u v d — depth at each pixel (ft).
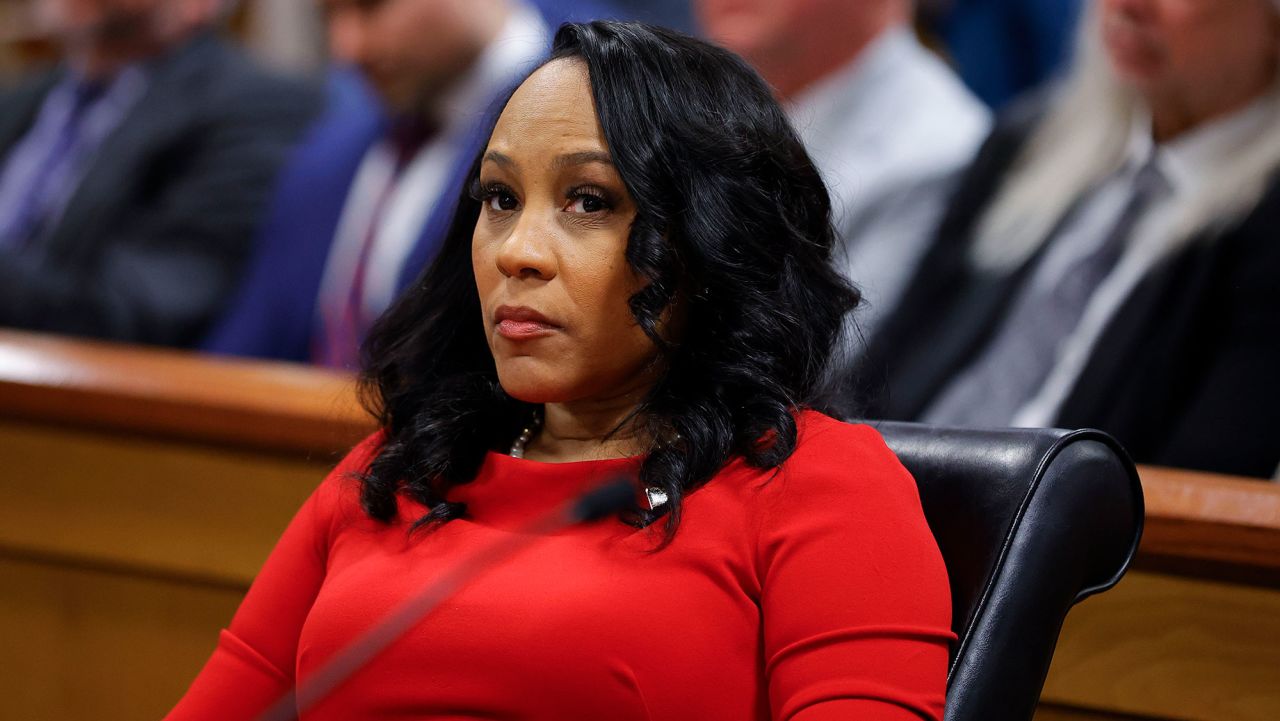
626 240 11.17
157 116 32.48
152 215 32.07
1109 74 22.66
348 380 16.84
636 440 12.01
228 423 17.71
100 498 18.52
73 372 18.88
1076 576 10.73
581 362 11.28
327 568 12.61
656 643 10.39
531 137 11.27
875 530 10.40
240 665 12.44
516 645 10.56
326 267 28.99
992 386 22.56
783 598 10.39
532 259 11.12
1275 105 21.08
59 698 18.92
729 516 10.84
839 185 21.83
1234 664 13.46
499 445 12.66
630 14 29.66
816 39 25.64
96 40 33.32
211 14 33.55
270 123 32.42
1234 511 13.19
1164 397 20.93
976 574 10.73
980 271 23.43
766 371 11.45
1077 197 22.85
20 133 34.88
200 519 18.15
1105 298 21.89
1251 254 20.39
